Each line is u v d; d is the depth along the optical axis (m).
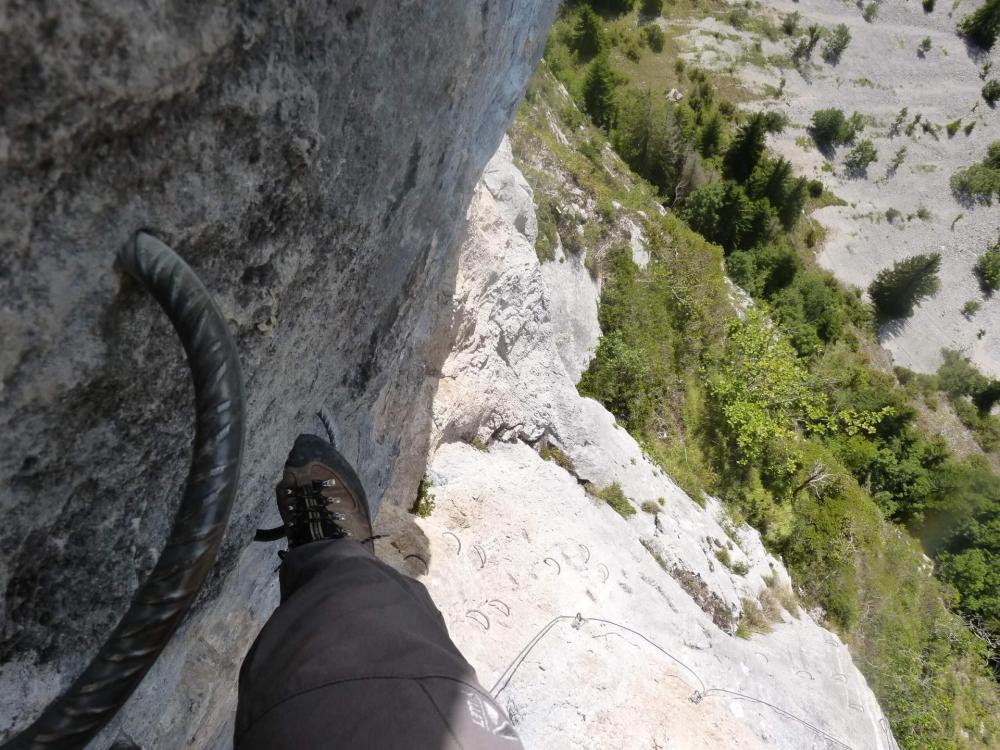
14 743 0.83
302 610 1.30
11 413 0.82
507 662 6.08
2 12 0.62
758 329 15.65
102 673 0.83
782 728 7.86
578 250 13.59
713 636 9.07
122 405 0.99
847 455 22.86
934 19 35.56
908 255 32.00
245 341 1.29
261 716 1.14
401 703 1.09
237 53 0.94
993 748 15.76
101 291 0.85
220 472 0.83
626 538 9.40
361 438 3.09
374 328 2.51
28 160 0.70
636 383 13.42
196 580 0.84
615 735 6.09
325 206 1.44
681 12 32.25
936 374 30.69
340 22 1.25
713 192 26.33
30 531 0.94
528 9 3.64
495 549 7.11
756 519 14.47
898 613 15.88
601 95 23.83
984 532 22.67
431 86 1.99
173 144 0.88
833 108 33.03
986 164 33.81
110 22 0.72
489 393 8.73
